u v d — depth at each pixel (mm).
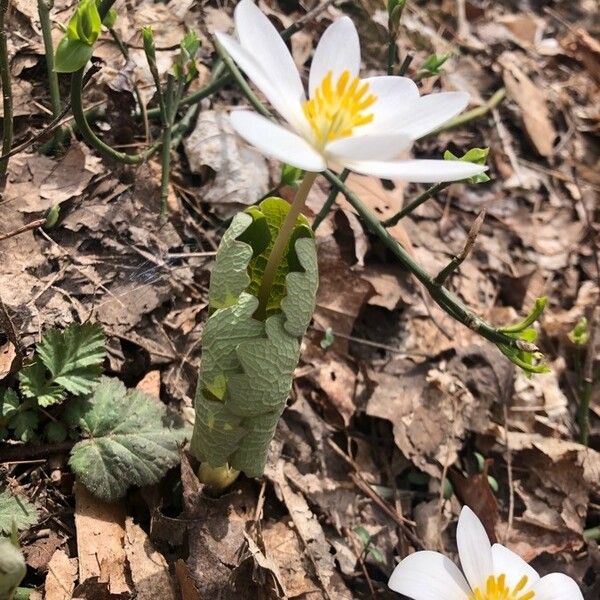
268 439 132
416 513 177
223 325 117
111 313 164
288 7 256
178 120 208
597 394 223
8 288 156
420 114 107
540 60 326
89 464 140
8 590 102
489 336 144
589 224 259
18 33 192
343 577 159
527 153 281
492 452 196
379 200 220
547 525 185
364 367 192
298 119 100
